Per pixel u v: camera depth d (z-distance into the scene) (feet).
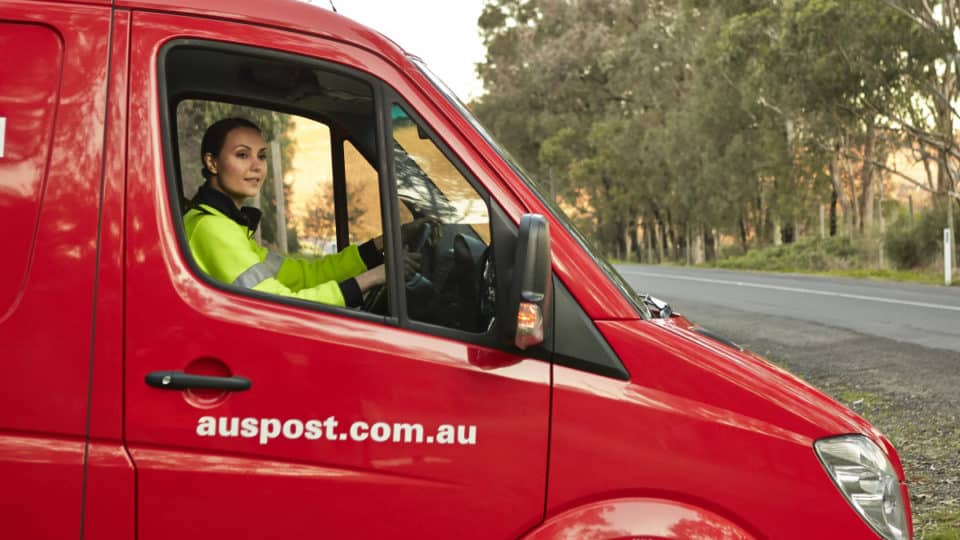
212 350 8.76
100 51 9.06
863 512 9.34
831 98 116.16
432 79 9.71
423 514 8.90
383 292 9.83
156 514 8.67
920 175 186.19
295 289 11.81
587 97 235.81
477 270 9.73
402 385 8.91
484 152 9.53
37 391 8.64
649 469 9.07
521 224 8.58
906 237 110.01
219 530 8.73
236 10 9.34
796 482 9.20
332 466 8.84
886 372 33.53
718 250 196.75
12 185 8.85
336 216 12.08
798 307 58.39
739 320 51.52
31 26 9.05
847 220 149.79
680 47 181.16
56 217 8.82
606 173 220.64
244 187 11.16
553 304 9.22
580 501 9.05
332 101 11.50
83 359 8.68
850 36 109.60
